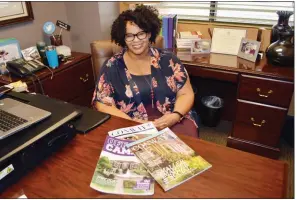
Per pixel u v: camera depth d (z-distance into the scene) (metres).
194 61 1.88
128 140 0.96
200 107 2.38
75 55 2.10
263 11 2.03
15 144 0.80
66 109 1.00
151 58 1.53
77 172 0.82
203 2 2.23
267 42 1.98
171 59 1.56
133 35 1.40
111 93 1.50
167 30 2.08
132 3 2.38
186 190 0.74
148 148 0.91
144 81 1.51
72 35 2.52
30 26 2.15
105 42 1.76
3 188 0.75
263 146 1.90
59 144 0.92
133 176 0.79
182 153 0.89
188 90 1.57
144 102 1.53
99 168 0.82
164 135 0.99
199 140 0.96
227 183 0.76
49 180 0.79
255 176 0.79
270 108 1.75
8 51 1.78
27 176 0.81
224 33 1.99
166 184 0.76
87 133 1.01
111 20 2.40
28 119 0.90
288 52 1.66
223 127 2.38
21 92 1.20
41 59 1.93
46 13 2.26
